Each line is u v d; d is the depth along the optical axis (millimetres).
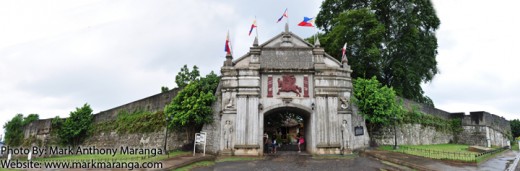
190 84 29391
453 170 17844
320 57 29359
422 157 22453
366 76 38281
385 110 27766
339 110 28188
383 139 31375
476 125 39156
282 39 29922
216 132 28062
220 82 29203
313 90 28703
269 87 28625
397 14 38531
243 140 27156
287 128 41062
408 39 37500
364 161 22375
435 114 39562
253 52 29266
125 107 38844
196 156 24781
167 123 29109
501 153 29938
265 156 26328
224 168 20359
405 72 37625
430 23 39500
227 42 29844
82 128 40281
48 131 42562
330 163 21766
